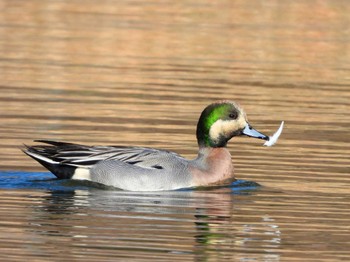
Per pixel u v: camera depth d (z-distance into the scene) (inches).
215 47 1019.9
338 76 929.5
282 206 538.0
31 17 1120.2
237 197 556.7
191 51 1000.2
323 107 804.0
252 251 458.9
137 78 883.4
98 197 549.0
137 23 1104.8
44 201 535.2
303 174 606.9
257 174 605.6
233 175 589.3
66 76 878.4
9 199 536.4
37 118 726.5
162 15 1158.3
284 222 507.5
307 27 1119.0
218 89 850.8
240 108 597.9
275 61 978.7
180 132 702.5
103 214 513.0
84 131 692.7
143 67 928.9
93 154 579.2
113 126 711.1
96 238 470.3
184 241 471.5
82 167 575.8
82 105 775.7
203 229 491.2
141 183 570.3
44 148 585.9
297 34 1085.8
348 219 515.5
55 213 511.5
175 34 1061.1
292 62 978.7
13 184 567.5
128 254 448.5
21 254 443.8
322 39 1069.8
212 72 920.3
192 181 577.3
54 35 1040.2
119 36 1044.5
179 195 560.1
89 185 574.6
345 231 494.0
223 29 1091.9
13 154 631.2
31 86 834.2
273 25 1118.4
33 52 967.6
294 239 478.9
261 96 832.3
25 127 697.6
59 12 1152.2
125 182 570.3
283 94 845.2
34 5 1188.5
